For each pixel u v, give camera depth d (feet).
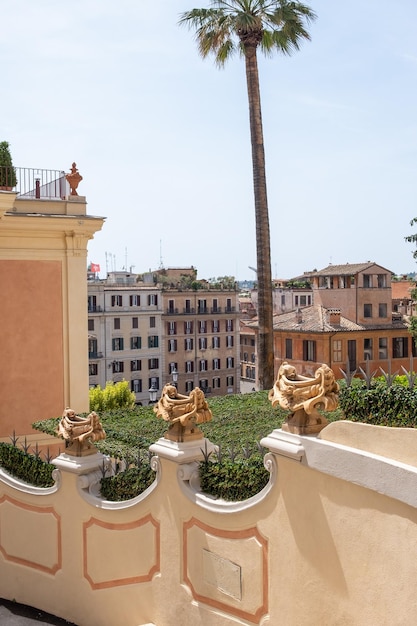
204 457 25.41
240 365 287.28
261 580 22.58
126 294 256.73
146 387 262.67
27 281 54.29
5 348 53.57
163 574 26.35
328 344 146.10
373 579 18.90
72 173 56.29
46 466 31.96
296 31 78.59
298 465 21.15
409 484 17.39
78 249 56.08
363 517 19.15
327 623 20.38
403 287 199.62
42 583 31.89
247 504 22.95
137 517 27.30
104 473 29.71
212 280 295.07
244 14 74.69
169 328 268.62
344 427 20.11
